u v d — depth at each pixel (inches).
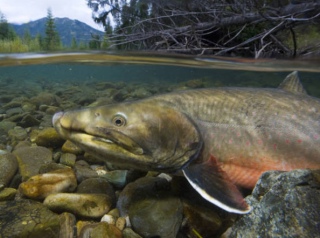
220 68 44.4
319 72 42.0
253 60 32.1
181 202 9.1
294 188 6.6
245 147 9.6
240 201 7.6
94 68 62.6
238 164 9.7
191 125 9.2
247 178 9.8
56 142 14.2
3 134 17.1
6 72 68.0
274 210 6.7
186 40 34.7
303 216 6.1
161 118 8.9
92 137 8.6
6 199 9.7
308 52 30.1
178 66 47.1
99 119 8.6
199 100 9.8
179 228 8.7
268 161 9.6
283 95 10.4
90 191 10.1
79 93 34.3
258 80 64.1
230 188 8.3
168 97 9.6
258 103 10.0
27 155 12.6
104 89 39.1
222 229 8.7
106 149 8.6
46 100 26.8
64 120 8.6
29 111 23.0
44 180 9.9
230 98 10.1
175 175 10.2
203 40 37.2
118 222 8.9
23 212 8.5
